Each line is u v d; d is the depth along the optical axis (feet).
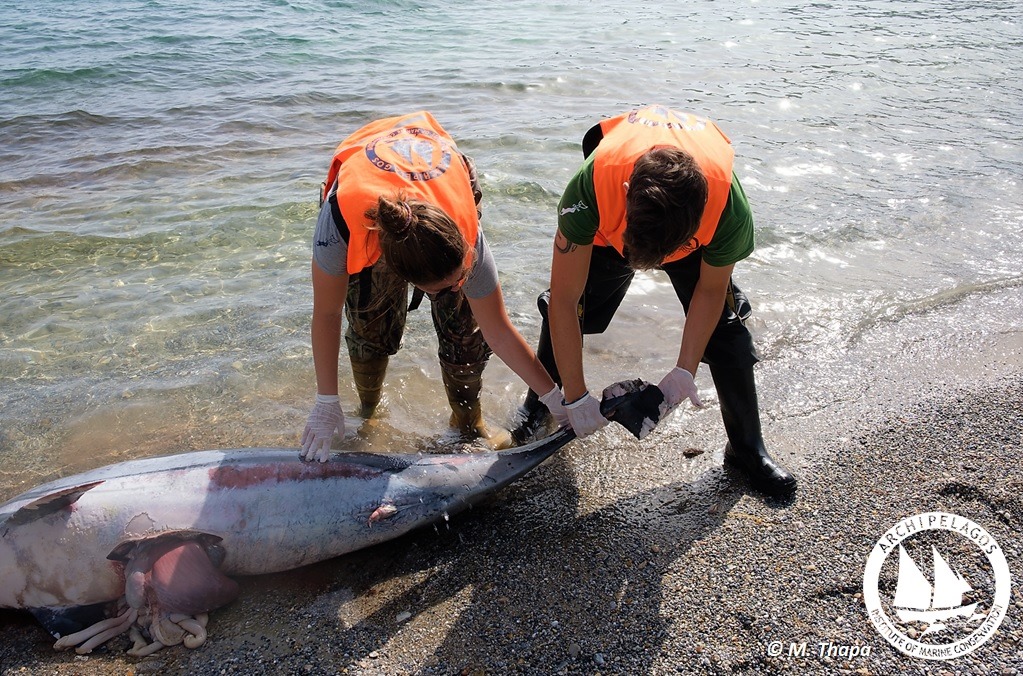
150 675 8.23
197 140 24.25
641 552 9.51
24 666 8.41
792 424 11.58
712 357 10.14
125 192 20.31
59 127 25.30
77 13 42.52
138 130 25.13
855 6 47.83
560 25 42.32
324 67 32.94
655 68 32.89
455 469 10.06
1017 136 24.08
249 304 14.97
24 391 12.51
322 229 8.37
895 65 32.83
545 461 11.21
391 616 8.82
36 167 22.02
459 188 8.59
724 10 46.88
